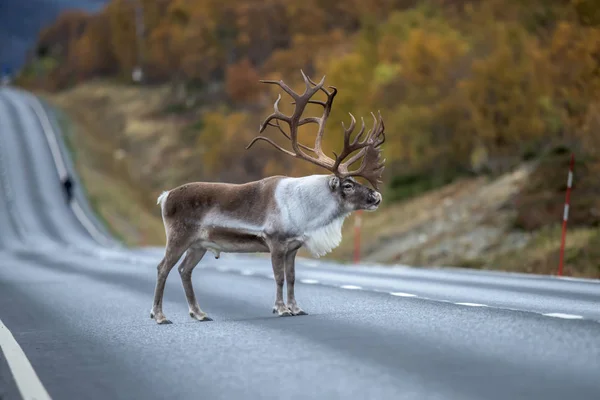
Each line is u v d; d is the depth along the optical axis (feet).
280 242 77.66
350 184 78.95
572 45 230.68
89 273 154.20
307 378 46.96
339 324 68.90
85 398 44.80
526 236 181.47
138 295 106.42
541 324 64.59
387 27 499.10
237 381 46.93
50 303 99.19
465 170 311.06
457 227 212.02
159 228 474.49
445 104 315.58
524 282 118.73
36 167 526.16
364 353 54.24
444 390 43.11
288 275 79.15
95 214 444.96
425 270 150.71
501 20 388.37
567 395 41.65
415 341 58.29
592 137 187.83
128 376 50.16
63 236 385.09
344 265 169.48
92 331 71.67
